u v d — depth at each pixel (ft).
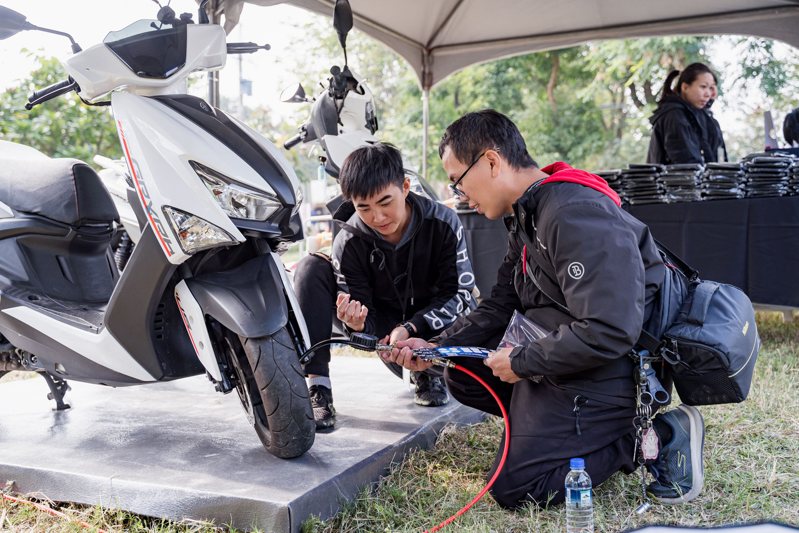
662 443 6.08
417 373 8.87
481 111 6.23
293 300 6.72
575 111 57.36
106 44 6.59
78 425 8.04
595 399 5.92
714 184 13.39
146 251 6.53
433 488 6.56
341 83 10.44
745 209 13.20
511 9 19.93
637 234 5.94
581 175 5.95
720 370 5.70
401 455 7.16
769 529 4.66
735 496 6.03
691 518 5.72
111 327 6.86
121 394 9.64
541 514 5.82
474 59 21.80
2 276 7.70
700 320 5.83
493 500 6.23
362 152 7.40
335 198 9.77
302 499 5.64
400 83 67.36
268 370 6.24
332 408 7.79
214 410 8.67
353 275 8.29
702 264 13.56
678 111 15.31
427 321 8.11
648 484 6.39
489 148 6.03
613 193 6.03
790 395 9.29
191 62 6.95
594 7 19.67
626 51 48.49
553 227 5.66
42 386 10.31
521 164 6.13
